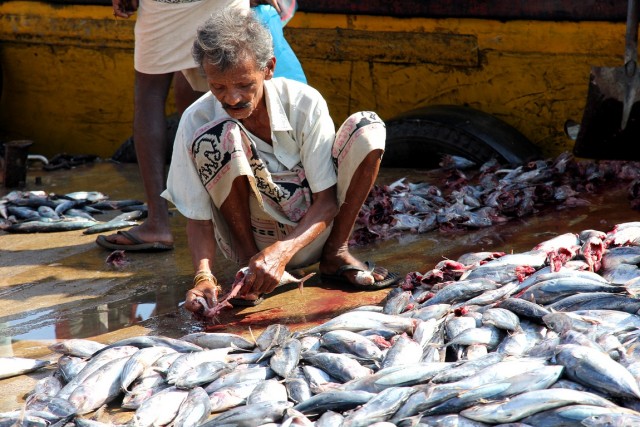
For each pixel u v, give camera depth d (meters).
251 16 3.57
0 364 3.44
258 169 3.88
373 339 3.35
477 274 3.81
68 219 5.71
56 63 7.83
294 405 2.95
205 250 3.91
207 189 3.88
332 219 3.98
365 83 6.91
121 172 7.19
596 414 2.59
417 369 2.95
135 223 5.54
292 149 3.97
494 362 2.96
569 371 2.84
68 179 7.04
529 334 3.30
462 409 2.77
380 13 6.65
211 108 3.93
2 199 6.17
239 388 3.06
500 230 5.02
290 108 3.89
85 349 3.48
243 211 4.02
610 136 5.34
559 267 3.74
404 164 6.54
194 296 3.67
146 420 2.92
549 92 6.34
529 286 3.63
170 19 4.74
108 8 7.50
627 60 5.12
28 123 8.12
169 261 4.85
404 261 4.63
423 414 2.77
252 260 3.71
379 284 4.19
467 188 5.58
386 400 2.78
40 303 4.31
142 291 4.41
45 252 5.15
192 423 2.86
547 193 5.42
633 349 3.05
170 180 3.95
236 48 3.47
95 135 7.93
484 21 6.37
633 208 5.14
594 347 2.98
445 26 6.50
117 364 3.23
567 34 6.15
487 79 6.51
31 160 7.79
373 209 5.18
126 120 7.78
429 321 3.34
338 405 2.86
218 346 3.45
